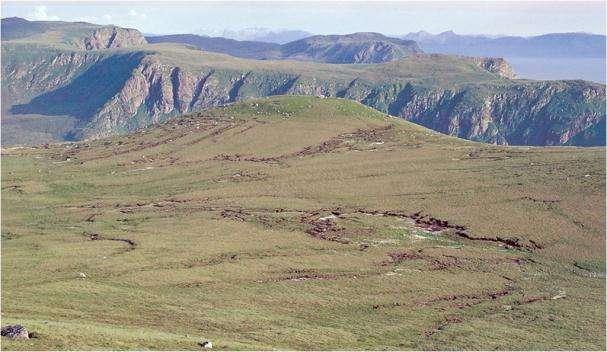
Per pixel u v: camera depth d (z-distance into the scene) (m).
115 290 79.88
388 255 106.31
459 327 73.25
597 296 86.94
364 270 97.12
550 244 111.44
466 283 92.38
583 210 125.50
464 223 125.06
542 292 88.94
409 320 76.25
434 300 84.75
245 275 91.50
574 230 116.50
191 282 86.75
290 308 78.50
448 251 109.75
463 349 65.31
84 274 87.62
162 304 75.50
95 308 70.81
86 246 107.88
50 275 86.25
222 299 80.12
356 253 106.75
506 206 133.38
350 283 90.25
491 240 116.19
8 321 54.25
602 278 95.69
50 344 46.84
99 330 54.34
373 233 120.69
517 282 93.88
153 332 59.88
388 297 84.94
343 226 125.50
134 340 52.31
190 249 105.44
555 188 141.75
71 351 46.00
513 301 84.94
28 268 89.94
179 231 121.19
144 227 126.31
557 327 73.88
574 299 85.62
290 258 102.00
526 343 67.81
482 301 84.75
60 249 104.75
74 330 52.25
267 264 97.88
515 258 106.06
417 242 116.06
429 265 101.25
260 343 61.56
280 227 125.06
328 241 114.56
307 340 64.94
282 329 68.88
